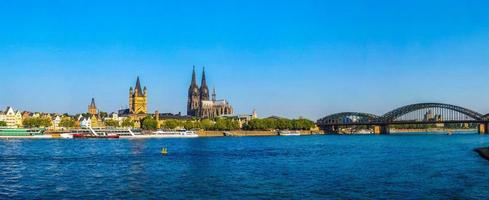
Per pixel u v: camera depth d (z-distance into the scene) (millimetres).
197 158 147125
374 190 80188
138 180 93375
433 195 75562
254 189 82000
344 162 130000
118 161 135000
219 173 104438
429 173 101750
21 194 77812
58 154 163000
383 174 100562
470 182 88312
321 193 77812
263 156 155875
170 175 101188
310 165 121812
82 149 194250
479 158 139750
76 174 103000
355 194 76750
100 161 134875
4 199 73625
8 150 184250
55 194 77812
